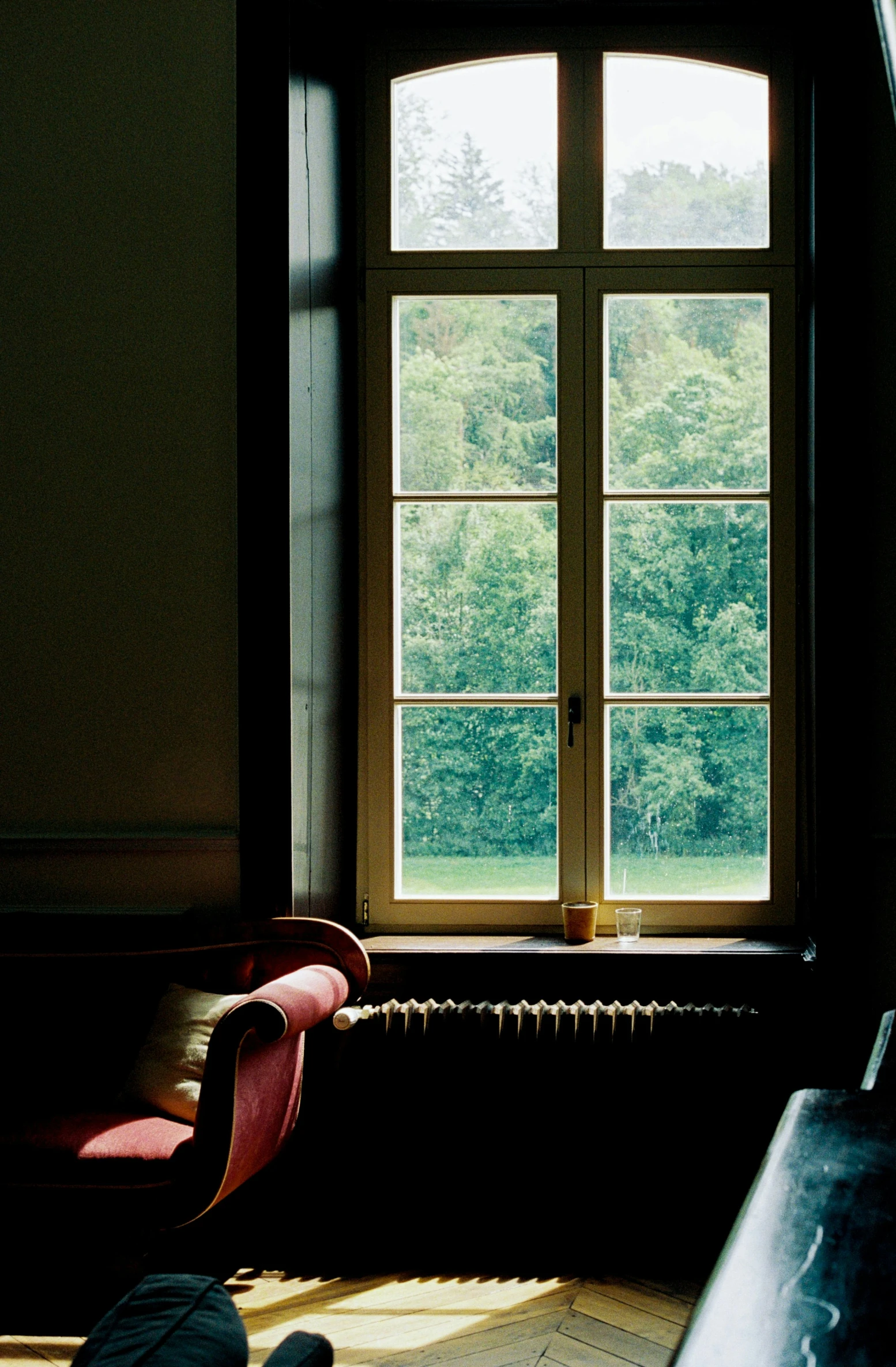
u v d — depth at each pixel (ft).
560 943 9.87
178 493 9.98
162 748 9.94
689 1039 9.10
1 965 9.44
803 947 9.68
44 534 10.11
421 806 10.42
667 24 10.26
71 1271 8.26
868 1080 3.21
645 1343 7.64
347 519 10.46
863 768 9.38
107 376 10.07
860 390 9.43
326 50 10.18
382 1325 7.95
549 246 10.37
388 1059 9.40
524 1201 9.36
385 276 10.45
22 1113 8.29
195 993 8.87
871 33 9.52
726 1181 9.27
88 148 10.11
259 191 9.52
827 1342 1.74
